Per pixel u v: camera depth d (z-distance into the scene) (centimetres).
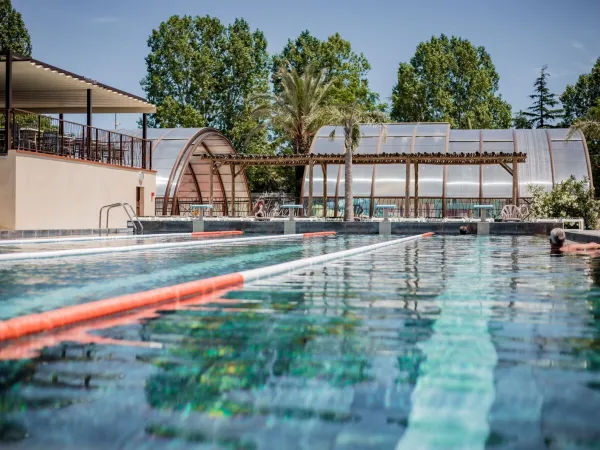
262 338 319
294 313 403
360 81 5553
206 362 266
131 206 2217
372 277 648
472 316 389
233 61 5478
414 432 182
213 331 339
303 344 303
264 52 5794
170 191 3297
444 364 261
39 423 190
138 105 2364
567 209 2389
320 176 3444
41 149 1930
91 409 203
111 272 713
